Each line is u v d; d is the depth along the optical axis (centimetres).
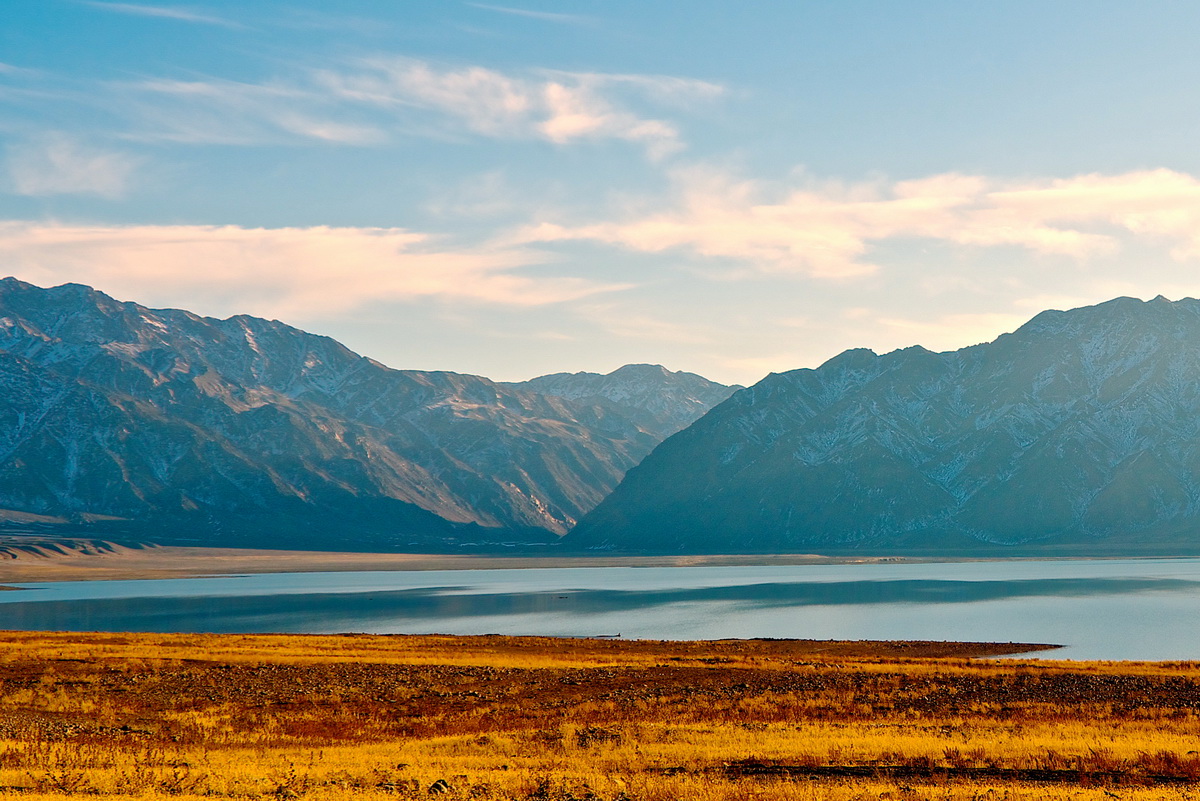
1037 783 3869
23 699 6325
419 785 3628
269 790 3494
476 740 4922
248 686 7138
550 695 6962
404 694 6862
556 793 3494
